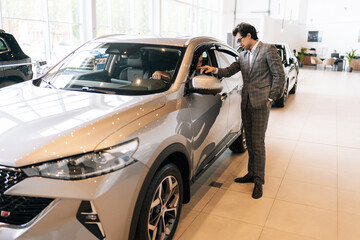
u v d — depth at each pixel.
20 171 1.49
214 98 2.89
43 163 1.53
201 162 2.76
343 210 2.96
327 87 11.58
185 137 2.29
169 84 2.41
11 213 1.53
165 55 2.65
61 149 1.58
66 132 1.66
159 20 15.41
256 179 3.19
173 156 2.36
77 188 1.54
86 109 1.94
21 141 1.60
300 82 13.08
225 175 3.67
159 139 1.97
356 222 2.76
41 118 1.82
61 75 2.73
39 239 1.49
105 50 2.84
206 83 2.36
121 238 1.75
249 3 23.03
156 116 2.04
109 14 12.91
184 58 2.61
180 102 2.33
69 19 11.00
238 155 4.29
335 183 3.52
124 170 1.71
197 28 20.25
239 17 23.55
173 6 17.34
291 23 23.98
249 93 3.10
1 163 1.51
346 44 22.59
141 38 2.96
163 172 2.06
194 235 2.52
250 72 3.07
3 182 1.51
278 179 3.60
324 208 2.98
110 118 1.82
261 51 3.00
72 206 1.54
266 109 3.08
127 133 1.79
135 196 1.79
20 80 5.36
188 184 2.50
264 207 2.98
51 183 1.51
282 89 3.02
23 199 1.51
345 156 4.37
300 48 24.83
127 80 2.56
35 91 2.39
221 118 3.09
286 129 5.71
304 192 3.30
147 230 1.96
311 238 2.53
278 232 2.60
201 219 2.75
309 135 5.35
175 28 17.89
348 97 9.31
